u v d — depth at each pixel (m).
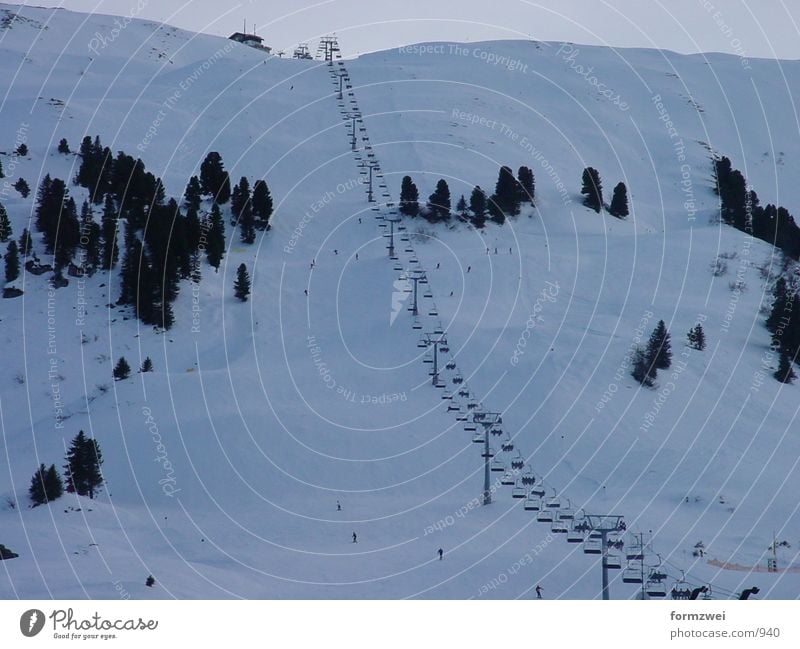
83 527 172.88
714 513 185.25
